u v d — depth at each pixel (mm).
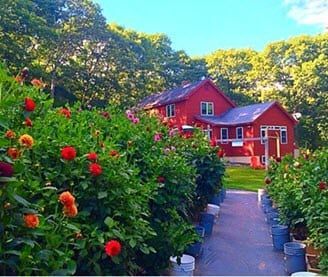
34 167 2748
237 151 24938
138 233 2980
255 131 24250
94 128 4145
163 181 4336
